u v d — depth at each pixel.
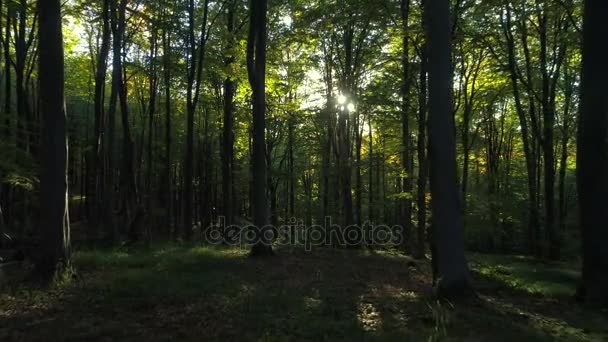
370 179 32.12
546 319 8.45
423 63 18.70
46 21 10.30
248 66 15.80
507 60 24.77
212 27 24.58
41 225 10.24
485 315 8.21
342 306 8.64
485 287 12.50
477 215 24.42
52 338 6.34
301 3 23.19
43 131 10.35
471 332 7.00
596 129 10.35
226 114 23.00
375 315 8.10
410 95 21.05
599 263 10.27
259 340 6.41
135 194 21.38
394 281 12.88
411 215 25.80
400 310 8.55
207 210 36.56
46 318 7.30
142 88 33.44
